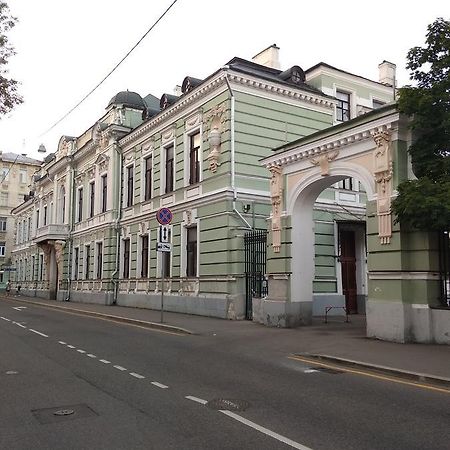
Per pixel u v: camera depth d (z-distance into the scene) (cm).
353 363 934
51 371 891
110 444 506
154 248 2467
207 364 962
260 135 2033
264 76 2056
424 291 1157
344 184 2312
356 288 2320
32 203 5100
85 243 3394
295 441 511
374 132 1268
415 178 1205
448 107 1134
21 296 4762
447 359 939
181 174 2255
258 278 1814
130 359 1017
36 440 520
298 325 1562
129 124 2983
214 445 500
